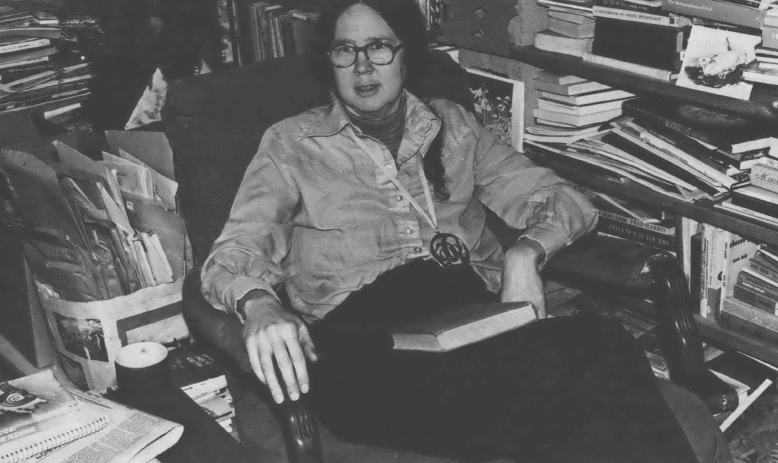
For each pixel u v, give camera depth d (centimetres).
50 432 142
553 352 140
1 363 232
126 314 199
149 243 201
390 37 165
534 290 158
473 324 144
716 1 167
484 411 130
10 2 268
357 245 168
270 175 166
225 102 175
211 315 144
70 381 213
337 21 165
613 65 194
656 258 149
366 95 164
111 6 213
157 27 219
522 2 211
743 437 189
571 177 213
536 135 222
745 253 196
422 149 174
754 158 179
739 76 168
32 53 251
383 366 145
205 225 173
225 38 288
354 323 164
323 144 169
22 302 226
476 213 182
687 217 190
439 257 170
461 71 197
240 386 160
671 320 147
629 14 187
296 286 172
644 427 126
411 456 134
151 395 157
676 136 189
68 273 196
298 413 129
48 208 189
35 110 251
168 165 199
